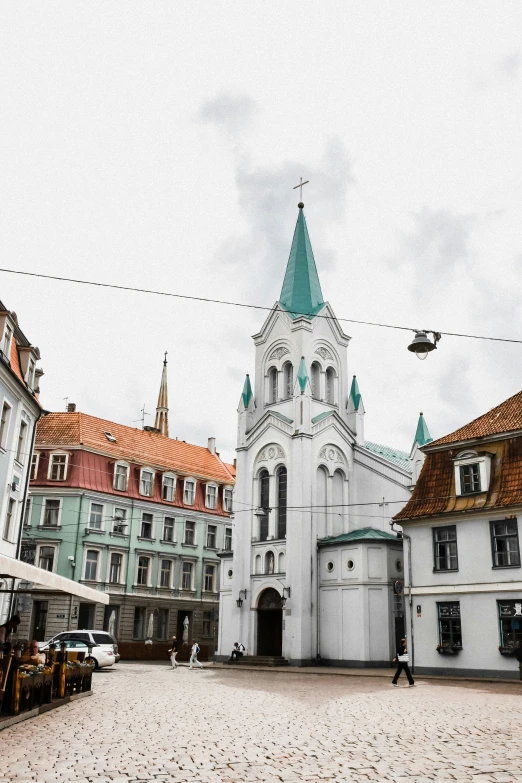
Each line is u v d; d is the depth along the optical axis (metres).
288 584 42.38
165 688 24.00
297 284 51.50
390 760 10.45
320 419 46.53
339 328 51.31
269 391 50.03
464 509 31.92
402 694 21.91
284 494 45.66
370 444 54.47
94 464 52.31
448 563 32.75
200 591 57.16
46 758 10.45
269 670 37.09
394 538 40.88
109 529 51.53
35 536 48.81
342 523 46.25
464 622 31.28
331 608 41.59
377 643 39.19
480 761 10.36
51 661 18.30
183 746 11.63
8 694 14.56
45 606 47.31
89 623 48.88
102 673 32.50
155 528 54.94
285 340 49.59
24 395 31.64
